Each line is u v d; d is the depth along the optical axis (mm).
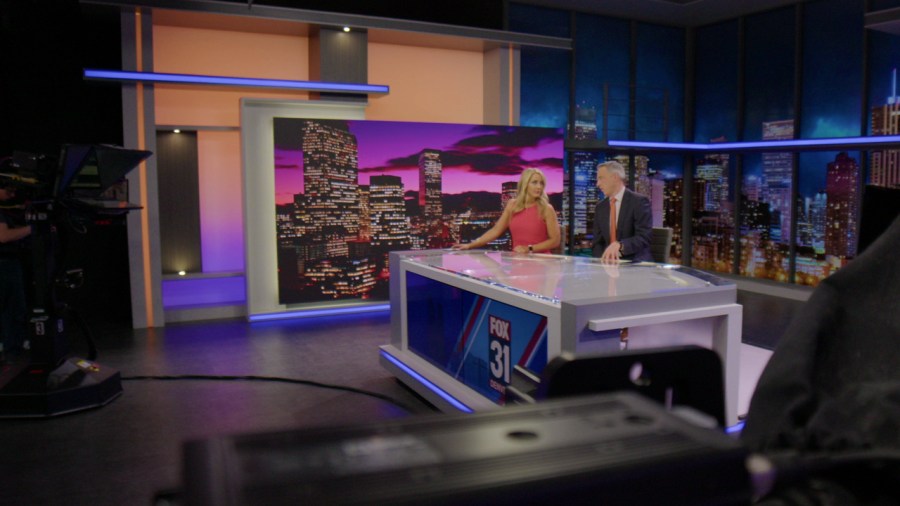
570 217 8922
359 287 7023
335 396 4340
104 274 7109
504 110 7828
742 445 336
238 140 6891
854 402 455
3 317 4992
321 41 6773
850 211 7695
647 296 2797
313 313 6918
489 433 337
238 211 6969
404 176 7062
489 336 3402
